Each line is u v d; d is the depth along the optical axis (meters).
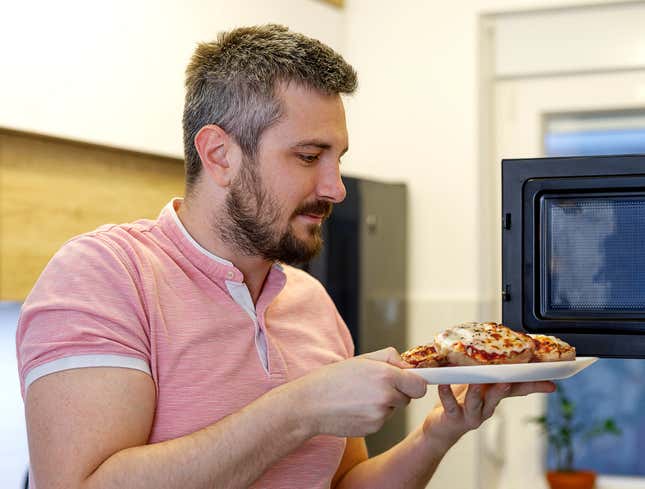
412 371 1.08
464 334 1.15
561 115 2.67
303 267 2.33
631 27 2.51
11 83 1.75
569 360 1.14
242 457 1.08
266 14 2.41
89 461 1.05
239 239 1.23
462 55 2.59
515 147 2.65
